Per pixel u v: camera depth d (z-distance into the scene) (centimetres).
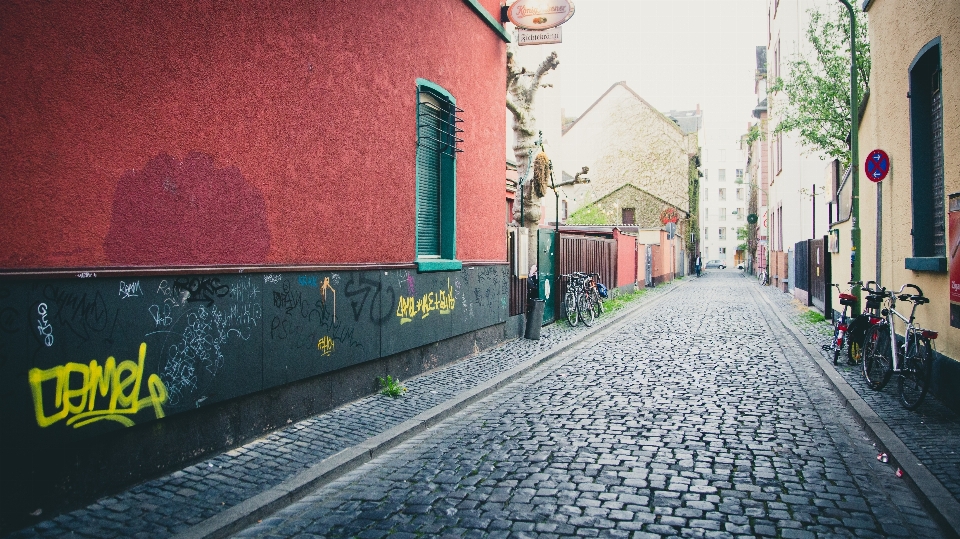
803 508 427
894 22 899
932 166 784
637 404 735
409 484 485
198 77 497
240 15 540
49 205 389
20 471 379
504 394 810
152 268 457
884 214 980
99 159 419
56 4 390
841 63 1752
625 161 5028
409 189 843
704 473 495
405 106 830
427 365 912
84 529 383
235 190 538
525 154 1514
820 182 2464
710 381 871
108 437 432
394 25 797
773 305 2164
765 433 611
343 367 702
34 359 381
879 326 770
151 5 455
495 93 1158
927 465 488
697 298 2650
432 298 912
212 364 513
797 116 1862
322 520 420
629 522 404
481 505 437
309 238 638
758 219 5016
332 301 676
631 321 1714
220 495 443
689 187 5544
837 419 666
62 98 395
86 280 410
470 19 1039
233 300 535
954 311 659
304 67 625
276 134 588
